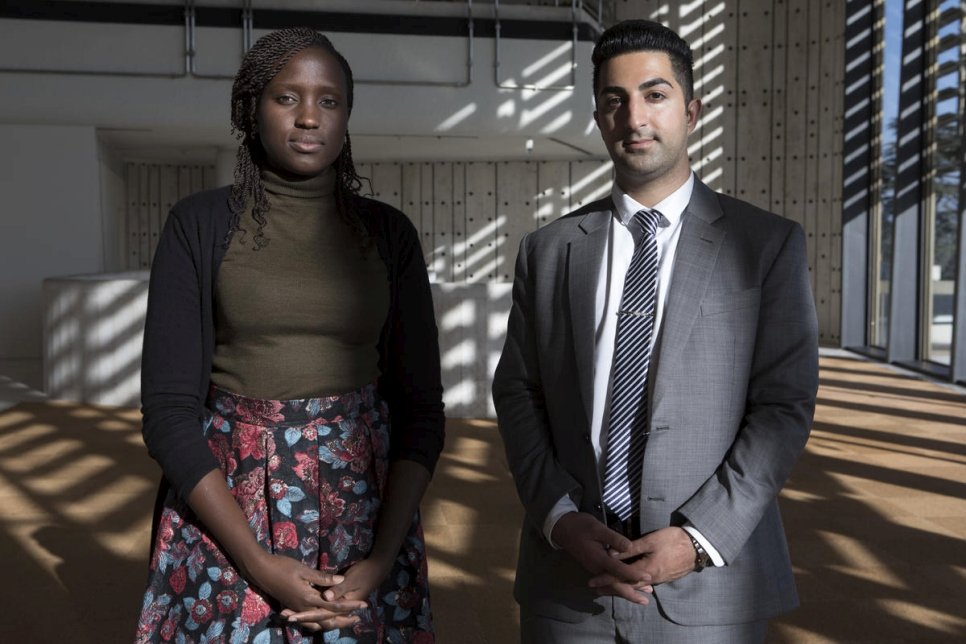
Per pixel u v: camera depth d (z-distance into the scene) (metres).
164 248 1.72
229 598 1.64
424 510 5.33
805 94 14.16
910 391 9.86
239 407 1.73
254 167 1.75
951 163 10.90
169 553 1.69
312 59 1.69
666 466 1.83
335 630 1.66
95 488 5.76
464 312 8.15
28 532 4.85
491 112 11.01
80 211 11.53
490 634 3.55
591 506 1.90
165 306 1.69
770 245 1.91
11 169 11.41
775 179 14.48
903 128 11.62
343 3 10.72
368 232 1.80
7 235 11.51
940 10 10.98
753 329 1.88
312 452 1.72
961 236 9.98
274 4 10.60
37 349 11.79
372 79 10.82
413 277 1.86
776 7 14.33
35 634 3.53
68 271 11.61
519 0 11.59
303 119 1.67
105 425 7.75
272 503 1.69
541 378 2.05
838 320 13.98
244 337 1.73
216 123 10.71
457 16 10.89
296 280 1.72
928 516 5.21
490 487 5.87
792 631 3.57
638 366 1.89
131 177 15.50
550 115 11.09
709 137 14.73
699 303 1.87
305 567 1.61
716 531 1.75
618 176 1.98
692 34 14.72
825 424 8.02
